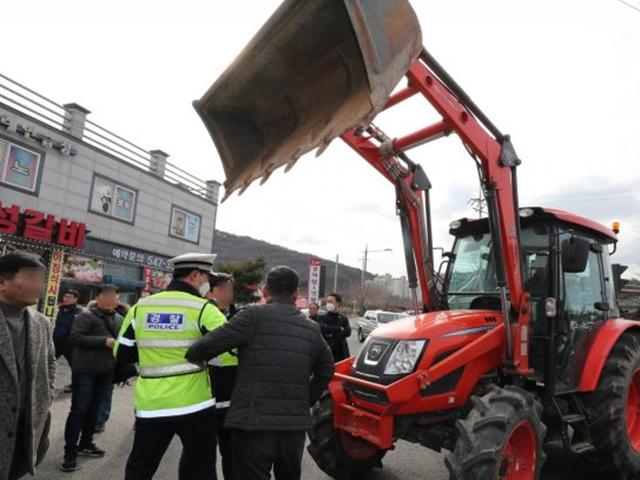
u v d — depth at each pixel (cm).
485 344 384
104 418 543
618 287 565
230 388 348
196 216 1897
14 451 244
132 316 301
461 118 365
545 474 457
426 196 476
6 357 234
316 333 300
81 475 416
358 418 382
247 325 280
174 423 280
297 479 282
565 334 436
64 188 1331
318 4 273
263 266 1983
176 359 286
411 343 369
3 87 1191
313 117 311
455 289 491
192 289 309
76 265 1359
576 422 418
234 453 275
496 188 386
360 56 254
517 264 398
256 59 317
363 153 434
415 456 505
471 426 327
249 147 360
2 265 246
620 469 421
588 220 475
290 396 276
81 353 441
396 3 270
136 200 1596
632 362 447
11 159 1191
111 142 1526
